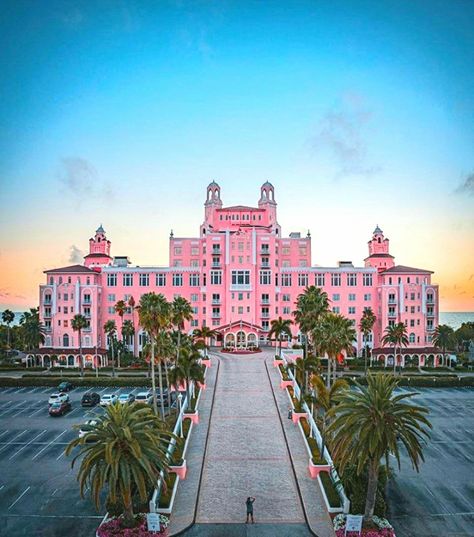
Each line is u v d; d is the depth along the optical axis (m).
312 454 44.38
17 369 99.56
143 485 30.14
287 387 67.31
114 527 33.72
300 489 40.19
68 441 53.31
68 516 36.53
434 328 110.44
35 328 102.44
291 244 122.19
